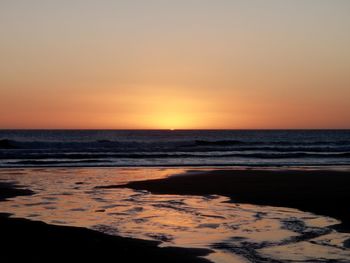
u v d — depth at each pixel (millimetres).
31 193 19000
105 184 22047
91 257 9766
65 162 34562
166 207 15977
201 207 16016
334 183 22500
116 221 13555
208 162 35781
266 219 13984
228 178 24578
